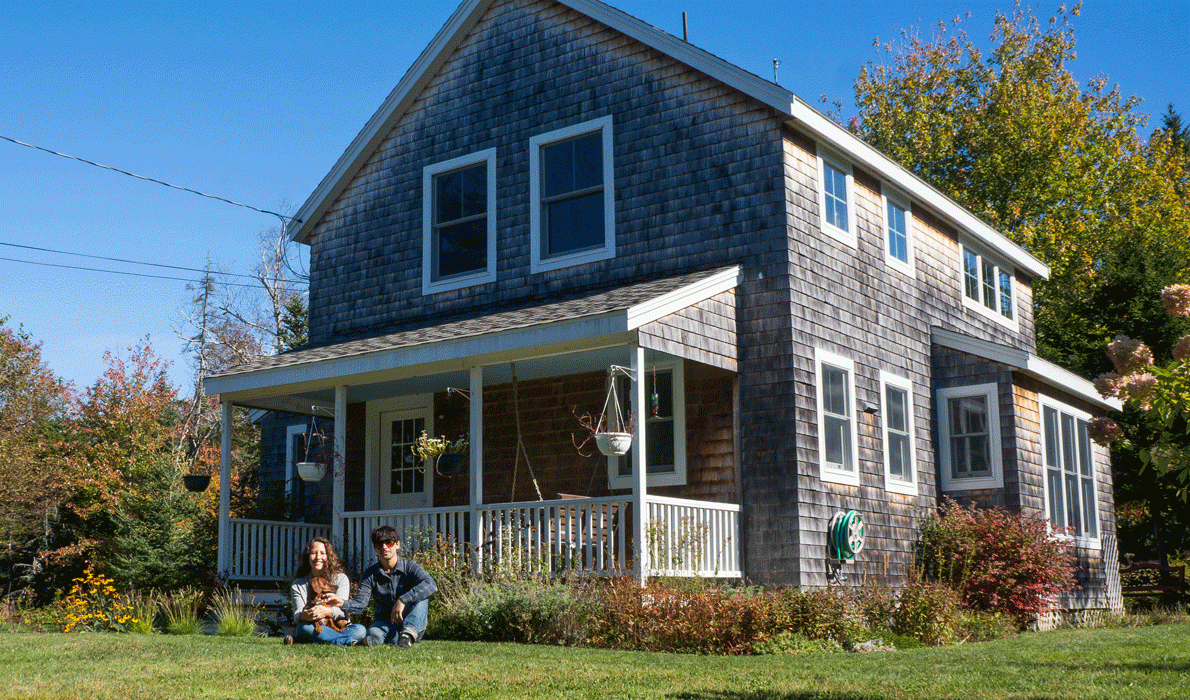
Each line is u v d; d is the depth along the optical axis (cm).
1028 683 698
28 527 2753
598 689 656
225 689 651
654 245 1455
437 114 1711
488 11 1680
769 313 1346
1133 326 2588
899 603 1277
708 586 1171
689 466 1384
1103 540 1908
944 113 3447
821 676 739
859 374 1473
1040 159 3184
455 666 768
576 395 1495
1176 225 3194
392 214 1736
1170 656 879
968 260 1914
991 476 1606
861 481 1435
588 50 1559
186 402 3903
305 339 3856
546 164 1582
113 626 1407
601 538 1190
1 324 3020
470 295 1617
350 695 628
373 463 1694
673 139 1461
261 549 1512
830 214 1466
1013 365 1598
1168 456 715
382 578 978
